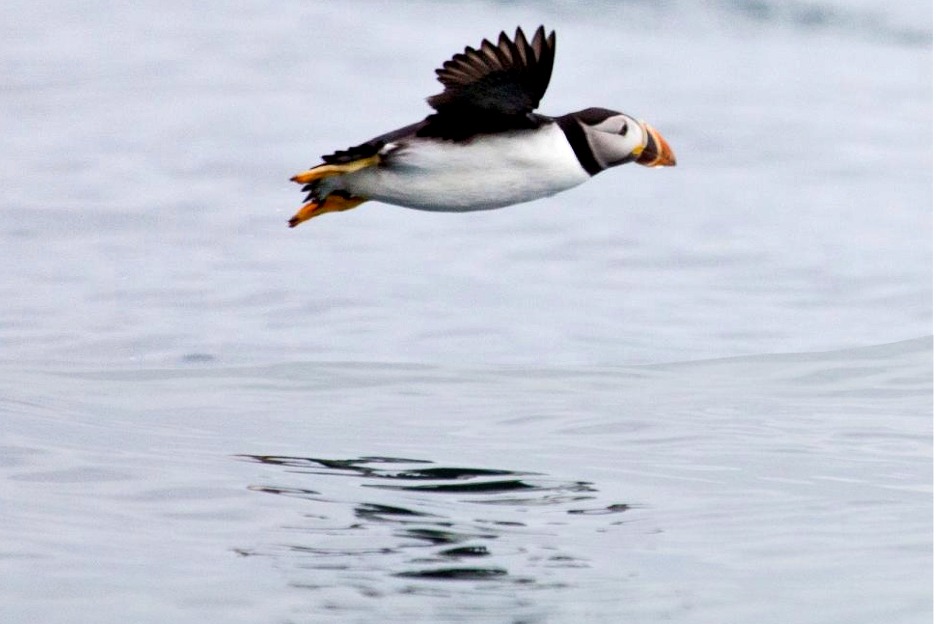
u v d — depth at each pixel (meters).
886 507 9.14
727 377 12.60
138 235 17.00
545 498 9.25
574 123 9.50
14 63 25.89
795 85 26.61
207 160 20.53
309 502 9.00
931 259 17.03
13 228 17.09
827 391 12.24
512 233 18.08
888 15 31.08
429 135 9.18
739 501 9.25
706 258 17.00
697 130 23.44
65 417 10.80
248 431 10.67
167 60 26.52
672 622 7.34
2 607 7.22
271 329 13.88
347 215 18.56
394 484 9.46
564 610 7.45
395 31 29.19
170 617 7.19
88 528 8.36
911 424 11.20
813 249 17.45
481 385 12.22
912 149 22.81
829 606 7.55
